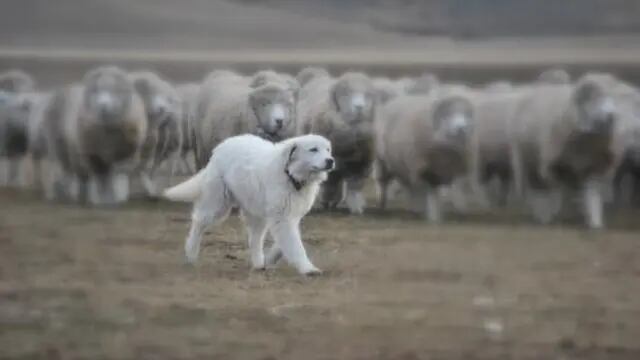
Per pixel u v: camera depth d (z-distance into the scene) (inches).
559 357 486.6
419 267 665.6
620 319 547.5
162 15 4879.4
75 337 504.1
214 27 4817.9
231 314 543.8
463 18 5216.5
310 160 609.9
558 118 895.1
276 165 617.3
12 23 4621.1
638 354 492.1
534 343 505.0
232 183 637.9
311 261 678.5
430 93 1040.2
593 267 679.7
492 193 1059.3
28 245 725.9
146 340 499.2
